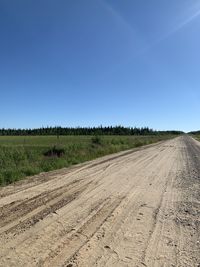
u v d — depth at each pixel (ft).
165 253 20.21
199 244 22.11
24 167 56.44
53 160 70.54
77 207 31.30
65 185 43.62
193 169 66.49
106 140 159.22
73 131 520.01
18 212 28.53
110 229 24.73
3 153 63.98
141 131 569.64
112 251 20.15
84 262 18.22
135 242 22.06
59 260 18.38
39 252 19.47
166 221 27.71
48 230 23.76
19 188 40.81
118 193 39.24
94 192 39.34
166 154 109.40
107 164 73.51
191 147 161.17
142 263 18.43
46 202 32.91
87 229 24.47
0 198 34.42
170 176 55.42
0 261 17.93
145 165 72.79
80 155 86.84
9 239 21.54
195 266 18.26
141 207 32.48
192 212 31.07
